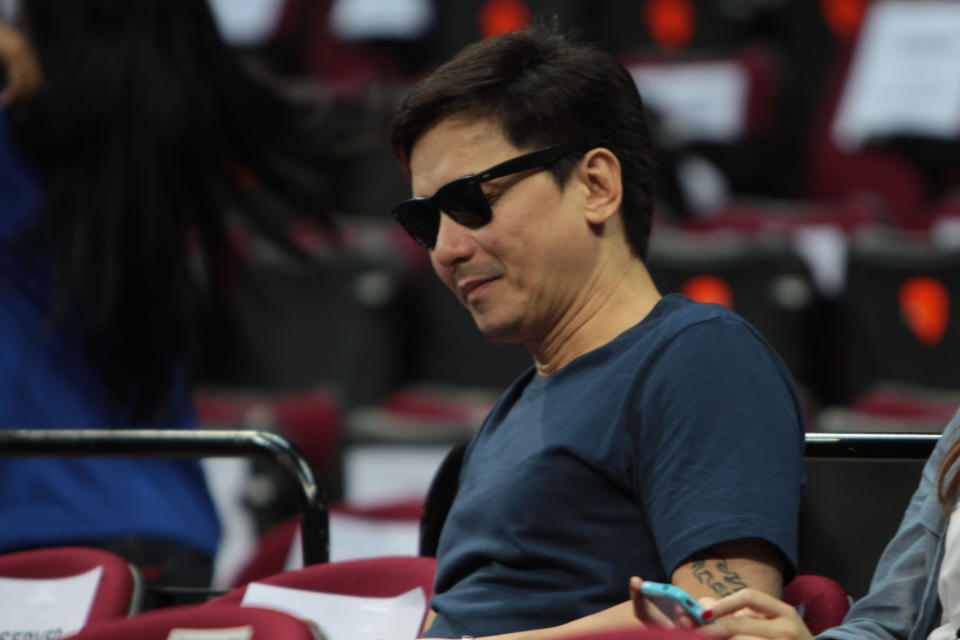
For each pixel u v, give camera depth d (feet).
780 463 14.74
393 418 41.45
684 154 51.62
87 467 24.67
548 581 15.65
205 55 25.91
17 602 20.07
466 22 61.87
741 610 13.83
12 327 24.67
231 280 27.53
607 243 16.90
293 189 28.09
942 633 15.11
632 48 61.52
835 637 15.80
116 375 25.02
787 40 61.16
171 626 14.70
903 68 56.44
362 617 17.99
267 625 14.25
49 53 24.81
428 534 19.88
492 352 44.37
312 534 20.62
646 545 15.43
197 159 25.84
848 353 42.45
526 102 16.46
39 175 24.89
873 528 31.73
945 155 55.57
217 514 26.40
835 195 56.70
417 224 16.94
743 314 41.29
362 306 44.01
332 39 63.16
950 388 41.24
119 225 24.77
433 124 16.78
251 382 43.37
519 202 16.38
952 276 41.65
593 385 16.05
